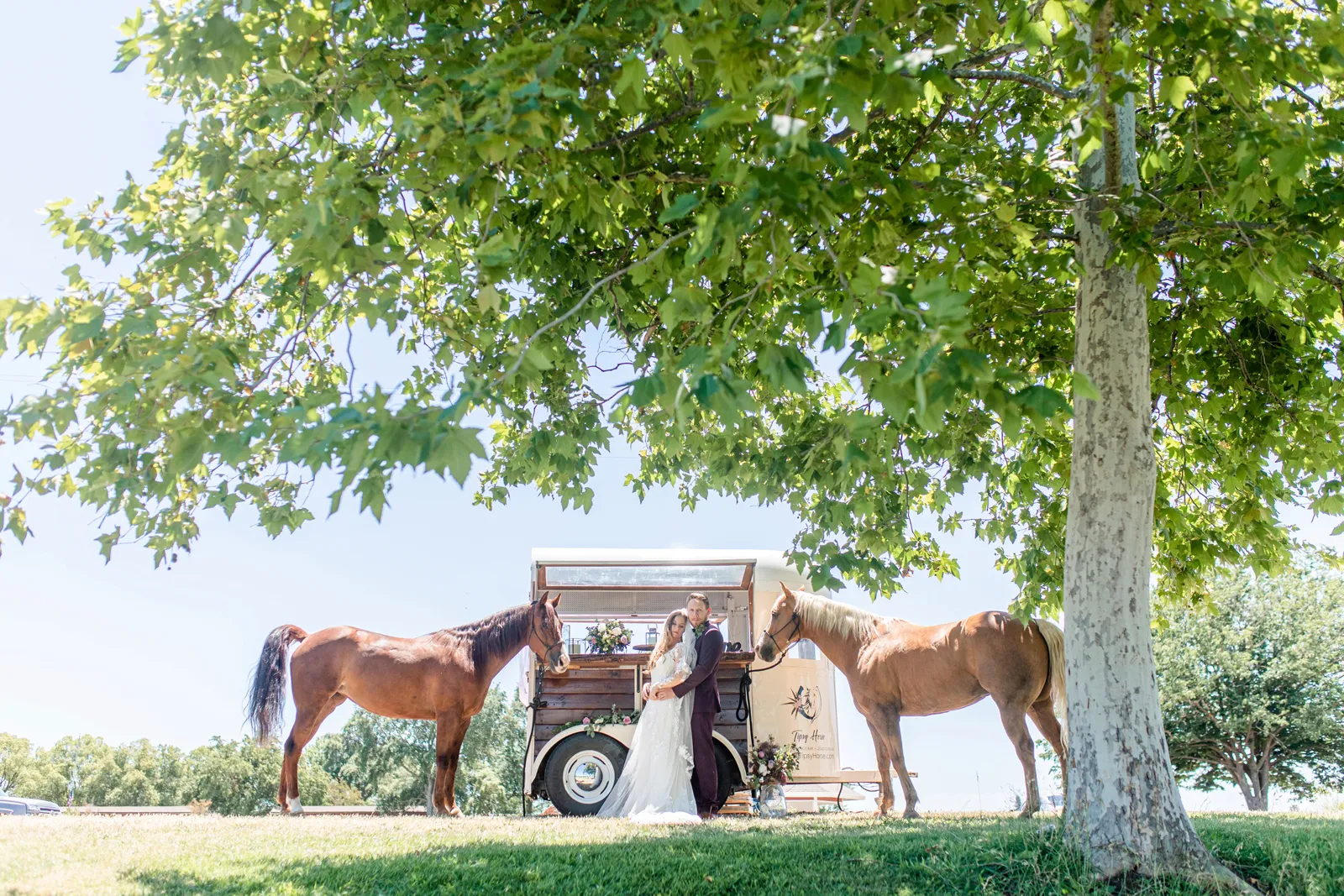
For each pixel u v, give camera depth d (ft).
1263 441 27.27
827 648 33.06
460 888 16.79
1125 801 17.26
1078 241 20.39
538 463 24.94
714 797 31.04
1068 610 18.88
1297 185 16.66
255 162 15.07
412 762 209.97
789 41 12.44
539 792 33.04
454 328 20.34
